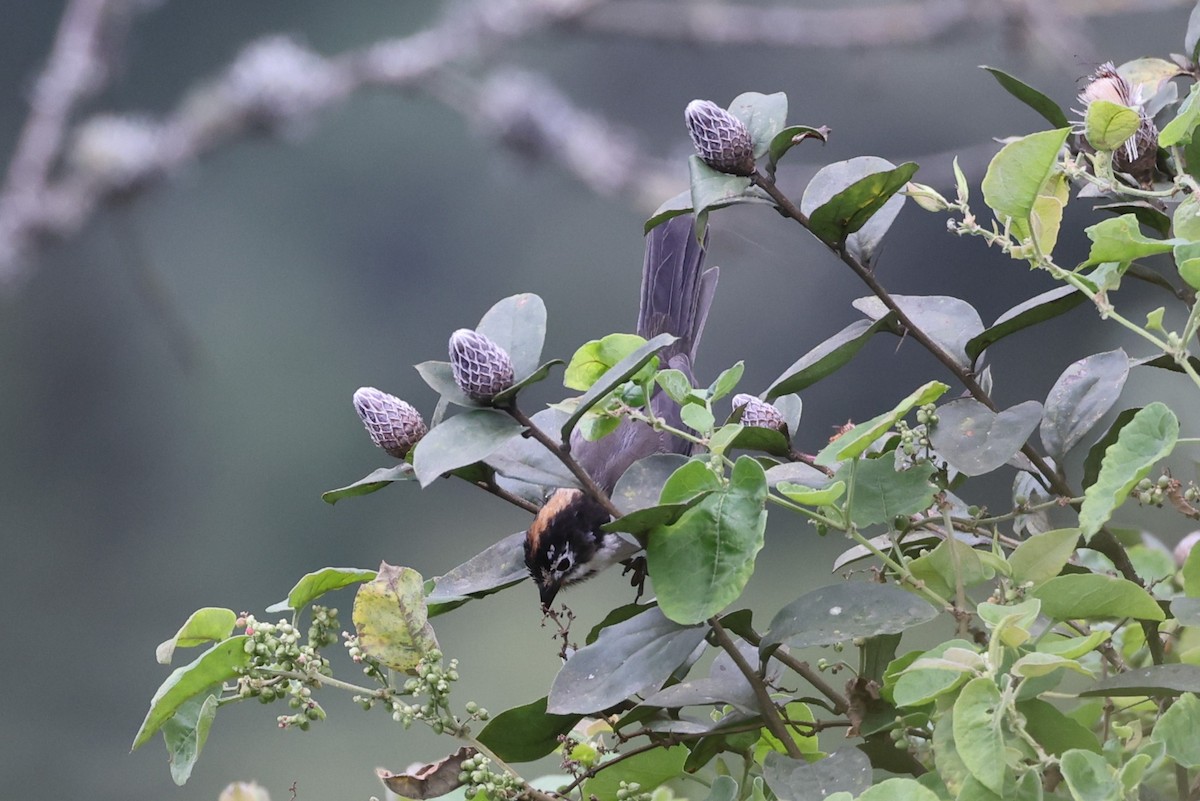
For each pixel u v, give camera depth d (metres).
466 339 3.02
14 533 20.28
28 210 14.73
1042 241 3.21
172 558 20.08
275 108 14.62
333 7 22.03
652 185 14.32
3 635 18.86
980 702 2.61
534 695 12.79
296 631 3.17
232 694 3.26
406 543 18.11
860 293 14.99
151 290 14.67
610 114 19.19
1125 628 3.63
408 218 20.58
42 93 15.29
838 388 14.23
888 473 3.24
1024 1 10.96
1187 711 2.71
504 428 3.02
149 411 20.80
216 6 22.16
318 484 20.17
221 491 19.86
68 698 17.89
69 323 20.77
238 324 20.80
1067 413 3.36
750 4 16.16
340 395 20.27
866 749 3.20
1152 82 3.77
